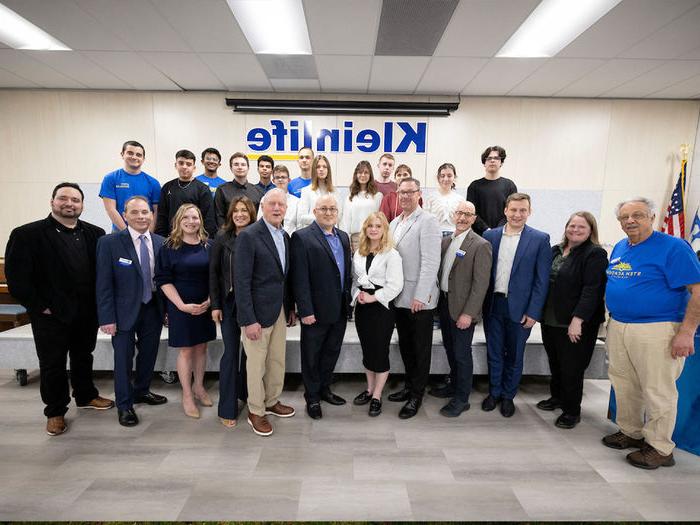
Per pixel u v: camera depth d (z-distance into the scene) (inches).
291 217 125.9
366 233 96.8
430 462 79.9
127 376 94.4
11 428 91.9
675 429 87.7
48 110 199.2
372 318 97.5
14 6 118.3
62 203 87.5
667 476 76.1
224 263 89.7
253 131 202.5
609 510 66.6
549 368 115.2
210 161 153.6
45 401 89.0
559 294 93.2
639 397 83.4
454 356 101.0
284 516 64.2
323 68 165.8
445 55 150.4
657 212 207.9
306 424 95.1
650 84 179.9
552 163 205.6
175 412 100.7
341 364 116.9
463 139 204.4
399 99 200.2
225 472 75.5
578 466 79.3
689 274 72.4
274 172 134.4
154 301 101.1
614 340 84.8
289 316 100.0
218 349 115.6
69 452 82.0
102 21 127.1
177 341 95.4
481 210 142.1
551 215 208.8
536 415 101.9
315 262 92.3
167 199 133.2
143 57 156.7
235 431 91.4
